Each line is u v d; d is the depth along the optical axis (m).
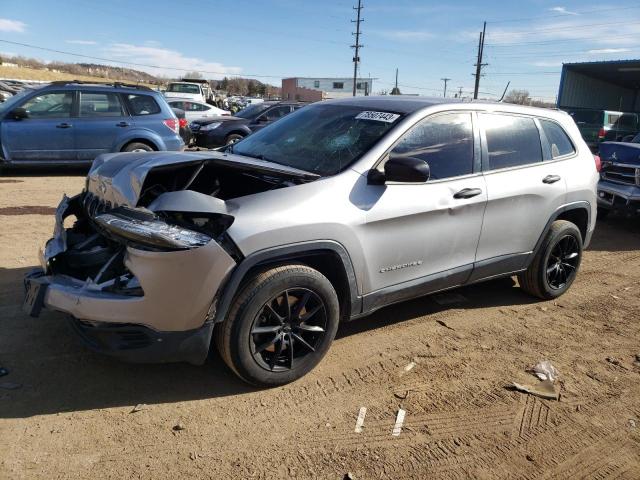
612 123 18.92
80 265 3.38
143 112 10.81
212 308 3.12
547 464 2.96
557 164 5.01
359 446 3.01
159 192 3.71
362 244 3.61
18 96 10.18
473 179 4.27
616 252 7.30
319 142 4.12
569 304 5.25
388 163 3.58
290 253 3.32
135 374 3.56
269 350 3.45
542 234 4.91
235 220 3.15
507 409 3.43
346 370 3.78
